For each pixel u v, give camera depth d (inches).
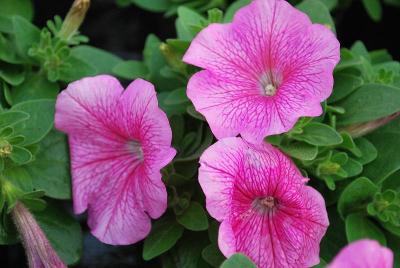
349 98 18.8
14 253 21.2
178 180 18.1
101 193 18.0
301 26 17.4
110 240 17.7
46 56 19.5
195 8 22.3
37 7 24.7
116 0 24.9
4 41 19.8
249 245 16.7
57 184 18.5
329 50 17.1
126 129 17.8
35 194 17.9
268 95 17.7
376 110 18.4
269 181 16.8
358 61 18.9
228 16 20.0
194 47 17.3
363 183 17.9
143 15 25.2
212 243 17.9
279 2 17.5
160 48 18.8
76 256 18.6
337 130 18.5
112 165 18.1
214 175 16.2
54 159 18.7
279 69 17.8
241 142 16.6
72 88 17.9
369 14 24.2
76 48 21.0
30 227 17.4
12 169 18.2
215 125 16.9
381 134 18.6
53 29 19.8
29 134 18.4
